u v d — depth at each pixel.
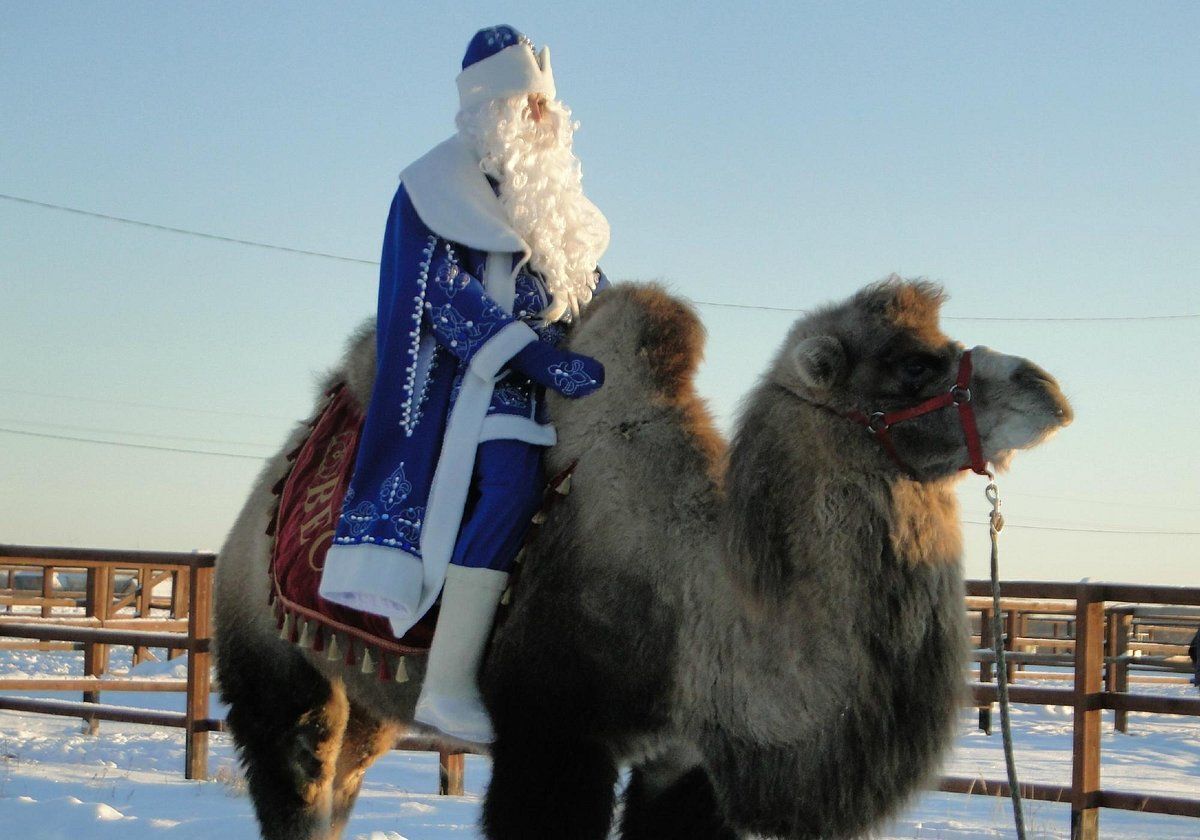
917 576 3.82
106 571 15.14
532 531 4.23
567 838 4.11
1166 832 7.60
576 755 4.14
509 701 4.18
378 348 4.60
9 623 10.07
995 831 7.21
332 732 5.27
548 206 4.59
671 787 4.31
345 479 4.75
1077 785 7.00
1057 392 3.78
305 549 4.76
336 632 4.65
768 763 3.88
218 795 8.04
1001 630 4.05
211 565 9.05
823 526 3.82
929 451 3.83
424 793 8.65
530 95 4.78
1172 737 13.83
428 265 4.49
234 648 5.36
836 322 4.00
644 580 4.07
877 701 3.78
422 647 4.43
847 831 3.83
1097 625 7.05
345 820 5.64
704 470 4.16
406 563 4.22
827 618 3.80
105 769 9.16
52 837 6.32
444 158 4.68
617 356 4.32
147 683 10.83
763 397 3.99
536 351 4.25
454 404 4.39
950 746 3.90
